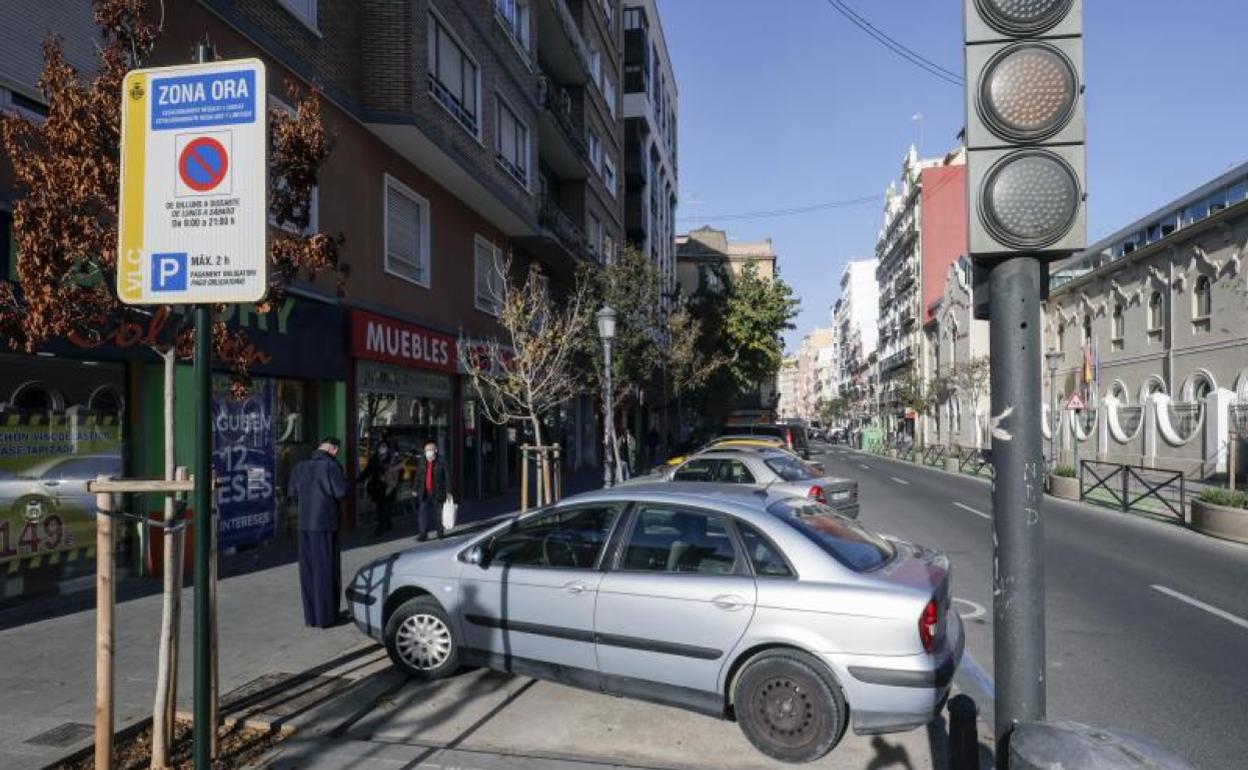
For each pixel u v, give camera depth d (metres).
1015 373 3.02
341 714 5.10
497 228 19.69
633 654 4.94
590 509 5.43
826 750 4.47
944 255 61.47
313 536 7.01
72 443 8.26
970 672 6.20
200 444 3.13
